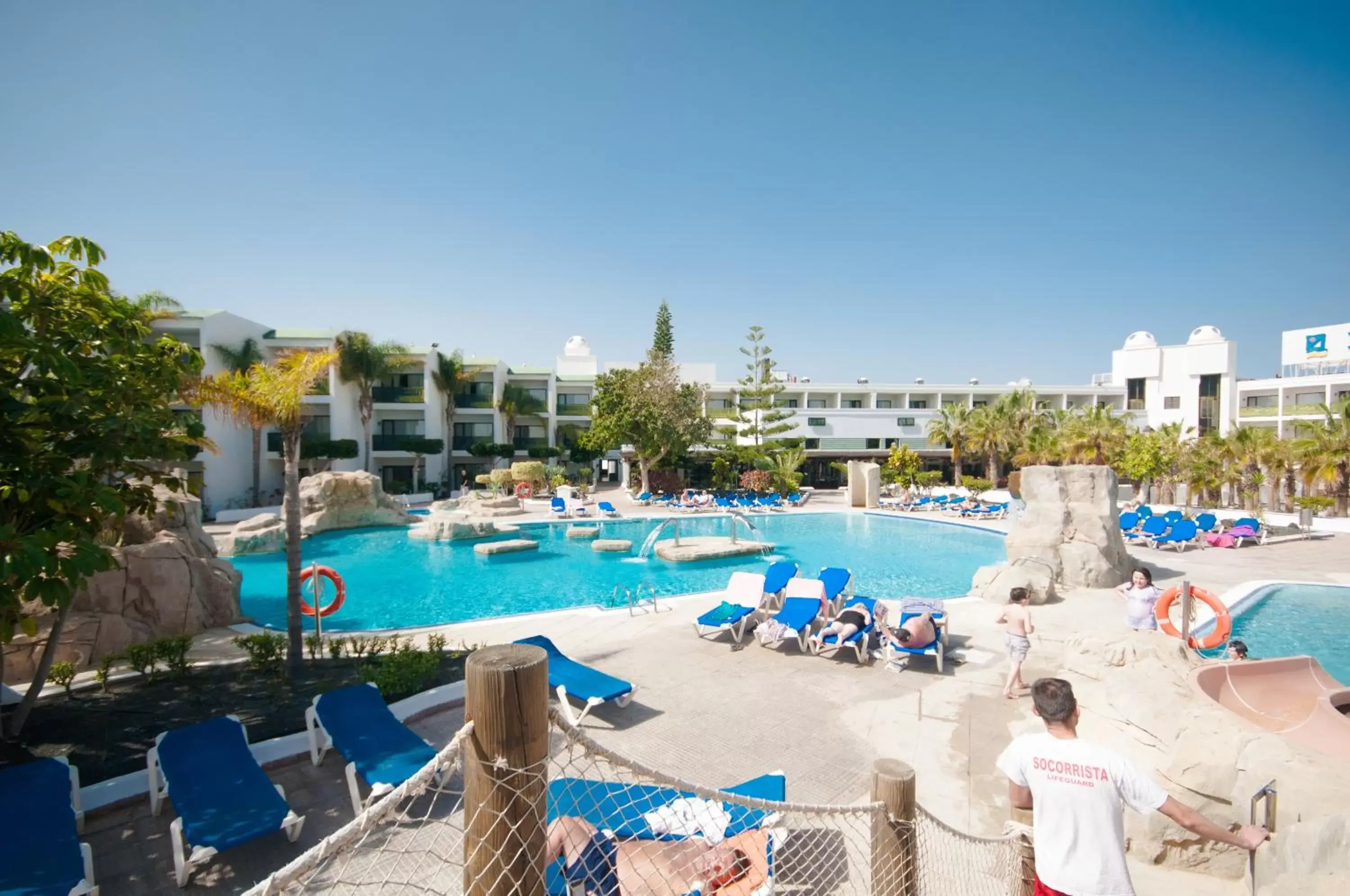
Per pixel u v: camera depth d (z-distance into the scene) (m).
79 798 5.48
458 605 15.84
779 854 4.92
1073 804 2.90
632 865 3.92
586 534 25.44
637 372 38.53
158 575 11.14
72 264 5.95
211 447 7.30
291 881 1.63
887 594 16.61
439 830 5.34
